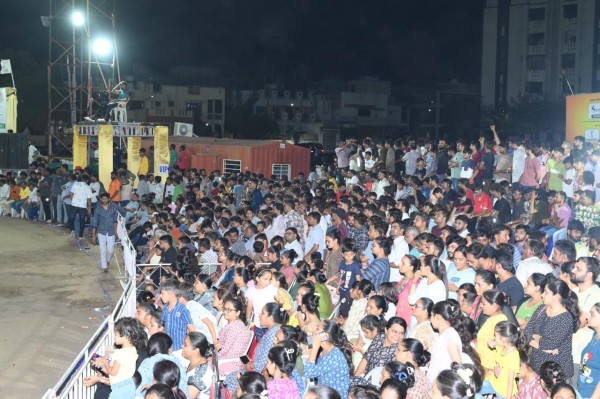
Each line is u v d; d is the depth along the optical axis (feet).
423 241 33.73
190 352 25.03
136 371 24.03
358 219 42.39
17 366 36.78
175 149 101.04
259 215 53.21
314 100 273.13
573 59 213.66
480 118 232.53
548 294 24.13
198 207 57.06
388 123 266.57
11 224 80.18
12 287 53.42
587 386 23.21
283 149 97.71
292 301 33.50
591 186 44.57
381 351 24.80
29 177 87.86
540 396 22.20
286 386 21.50
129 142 90.07
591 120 69.10
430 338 25.39
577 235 34.32
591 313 23.02
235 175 73.15
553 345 23.85
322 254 44.06
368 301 27.35
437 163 65.92
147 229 58.39
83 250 66.54
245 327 28.68
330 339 24.47
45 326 43.78
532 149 55.36
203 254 43.42
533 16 221.87
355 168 77.51
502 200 47.55
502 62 228.63
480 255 30.86
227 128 260.62
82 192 69.51
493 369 23.82
